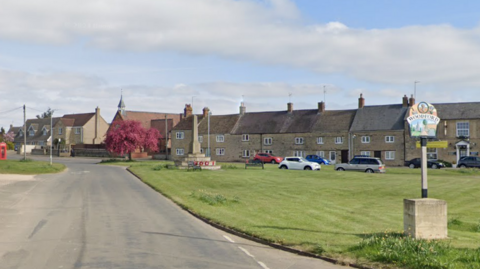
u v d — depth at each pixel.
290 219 18.69
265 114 85.19
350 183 36.34
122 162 70.31
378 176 42.44
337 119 76.06
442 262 10.27
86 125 111.00
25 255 11.91
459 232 17.06
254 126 83.12
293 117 81.19
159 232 15.64
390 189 32.84
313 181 37.78
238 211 20.88
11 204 23.09
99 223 17.47
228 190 31.52
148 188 32.44
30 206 22.52
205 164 50.47
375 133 70.94
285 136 78.81
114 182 37.16
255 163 56.69
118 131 75.44
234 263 11.32
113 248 12.83
